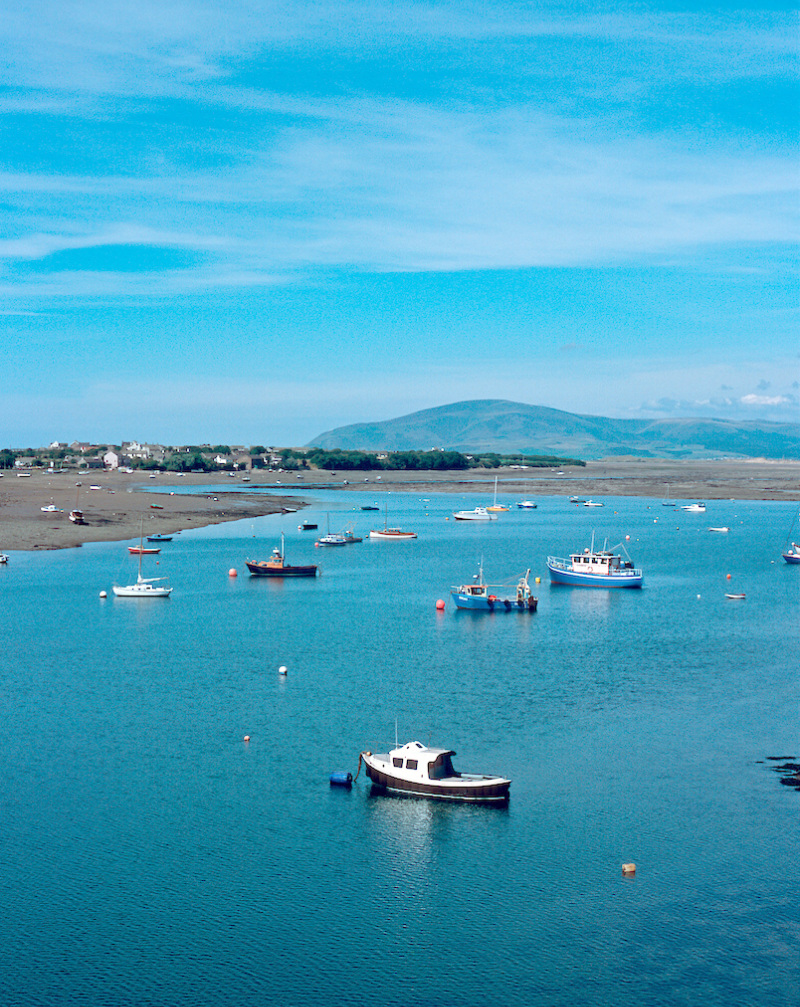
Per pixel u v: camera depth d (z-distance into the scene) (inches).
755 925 1852.9
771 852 2138.3
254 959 1742.1
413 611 5162.4
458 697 3312.0
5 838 2174.0
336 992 1656.0
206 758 2669.8
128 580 6077.8
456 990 1664.6
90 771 2571.4
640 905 1918.1
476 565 7214.6
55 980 1678.2
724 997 1643.7
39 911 1884.8
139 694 3316.9
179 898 1934.1
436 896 1947.6
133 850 2126.0
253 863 2075.5
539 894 1962.4
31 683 3457.2
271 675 3614.7
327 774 2566.4
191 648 4094.5
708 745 2812.5
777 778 2556.6
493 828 2253.9
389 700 3262.8
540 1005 1625.2
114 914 1876.2
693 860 2101.4
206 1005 1619.1
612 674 3673.7
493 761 2667.3
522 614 5108.3
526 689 3430.1
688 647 4207.7
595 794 2443.4
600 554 6387.8
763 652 4099.4
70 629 4493.1
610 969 1716.3
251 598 5536.4
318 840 2188.7
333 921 1861.5
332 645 4200.3
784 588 6136.8
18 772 2559.1
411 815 2316.7
